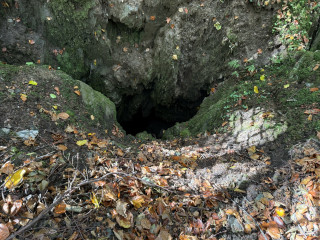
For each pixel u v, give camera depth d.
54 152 2.38
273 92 3.42
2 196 1.78
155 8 4.50
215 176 2.51
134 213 2.02
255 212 2.11
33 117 2.65
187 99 5.26
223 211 2.13
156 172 2.51
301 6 3.87
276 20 4.05
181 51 4.73
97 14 4.15
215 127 3.58
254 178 2.39
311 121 2.73
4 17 3.72
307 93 3.07
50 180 2.06
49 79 3.26
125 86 5.02
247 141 2.96
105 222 1.92
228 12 4.30
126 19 4.36
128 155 2.83
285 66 3.75
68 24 4.06
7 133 2.35
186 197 2.22
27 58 3.90
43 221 1.79
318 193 2.02
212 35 4.52
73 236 1.76
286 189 2.20
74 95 3.35
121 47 4.74
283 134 2.80
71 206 1.93
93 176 2.26
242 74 4.21
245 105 3.47
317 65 3.31
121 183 2.16
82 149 2.60
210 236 1.97
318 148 2.42
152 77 5.09
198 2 4.43
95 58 4.56
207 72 4.72
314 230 1.88
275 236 1.92
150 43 4.89
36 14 3.90
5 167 1.98
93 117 3.33
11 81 2.92
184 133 4.05
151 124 6.12
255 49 4.21
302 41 3.89
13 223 1.69
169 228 2.00
